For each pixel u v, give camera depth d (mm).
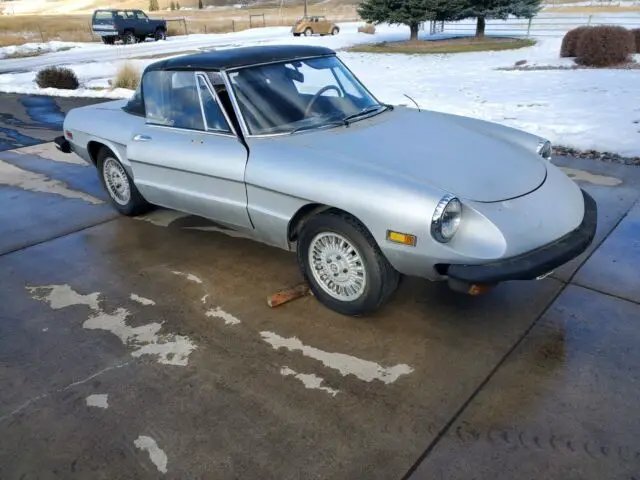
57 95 13273
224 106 3711
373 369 2895
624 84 10664
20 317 3592
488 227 2770
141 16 31234
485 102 9602
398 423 2523
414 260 2848
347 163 3137
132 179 4895
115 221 5176
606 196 5039
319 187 3086
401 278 3475
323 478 2262
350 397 2703
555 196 3150
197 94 3869
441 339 3109
